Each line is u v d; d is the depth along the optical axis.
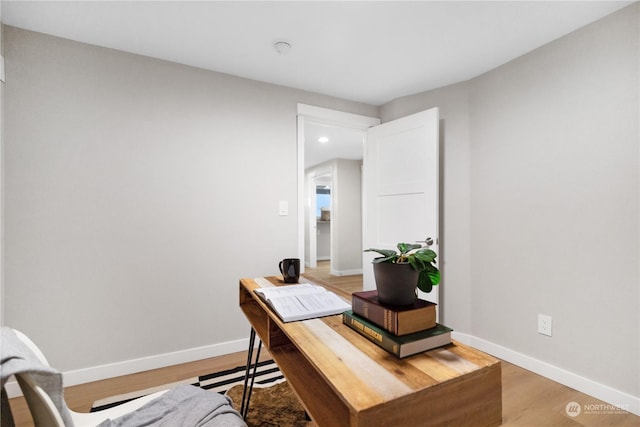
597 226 1.71
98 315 1.93
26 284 1.76
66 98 1.86
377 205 2.86
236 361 2.17
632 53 1.58
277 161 2.51
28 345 0.80
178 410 0.91
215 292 2.27
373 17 1.70
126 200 2.01
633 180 1.58
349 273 5.72
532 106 2.03
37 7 1.59
